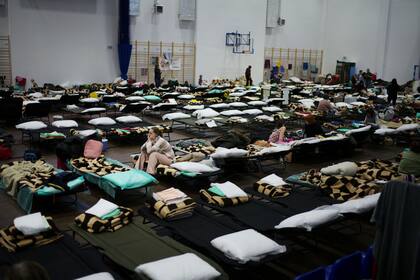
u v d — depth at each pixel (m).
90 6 17.86
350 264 3.17
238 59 22.47
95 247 3.79
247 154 6.98
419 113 13.34
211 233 4.14
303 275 2.84
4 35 16.06
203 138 10.24
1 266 3.35
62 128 9.22
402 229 3.29
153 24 19.59
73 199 5.96
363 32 24.44
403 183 3.30
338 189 5.47
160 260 3.28
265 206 4.97
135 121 10.21
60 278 3.24
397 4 22.86
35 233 3.78
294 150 8.07
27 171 6.02
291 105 13.97
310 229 4.08
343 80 24.73
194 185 6.69
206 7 20.84
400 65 23.08
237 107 13.07
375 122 11.50
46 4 16.78
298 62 26.03
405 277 3.30
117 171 6.27
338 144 8.69
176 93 15.27
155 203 4.62
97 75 18.53
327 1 26.16
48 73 17.30
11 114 10.50
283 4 24.48
